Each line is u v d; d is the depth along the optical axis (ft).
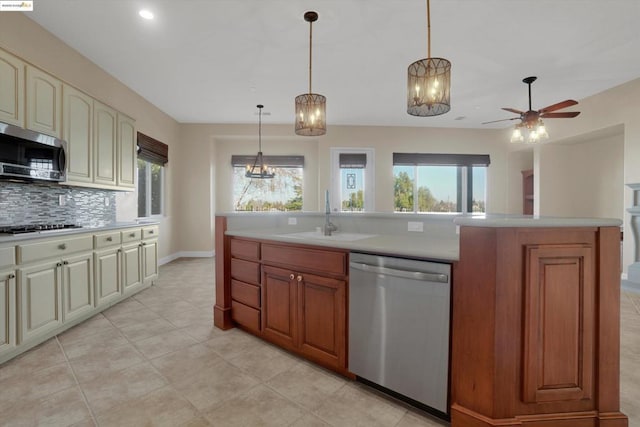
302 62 11.18
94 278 8.79
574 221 3.99
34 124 7.74
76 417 4.63
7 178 7.64
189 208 18.94
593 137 15.75
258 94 14.35
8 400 5.02
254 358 6.53
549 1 7.89
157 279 13.19
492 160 20.33
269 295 7.02
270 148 20.49
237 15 8.45
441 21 8.72
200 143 19.03
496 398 3.96
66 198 10.19
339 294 5.65
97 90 11.40
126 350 6.86
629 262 12.94
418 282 4.64
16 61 7.27
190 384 5.55
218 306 8.23
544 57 10.82
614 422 4.17
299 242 6.22
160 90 13.85
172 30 9.16
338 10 8.23
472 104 15.72
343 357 5.62
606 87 13.58
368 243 5.48
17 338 6.45
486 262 3.98
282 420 4.62
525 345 4.03
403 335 4.82
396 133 19.84
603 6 8.08
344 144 19.63
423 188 20.47
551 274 4.06
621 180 15.62
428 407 4.75
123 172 11.55
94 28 9.04
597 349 4.20
